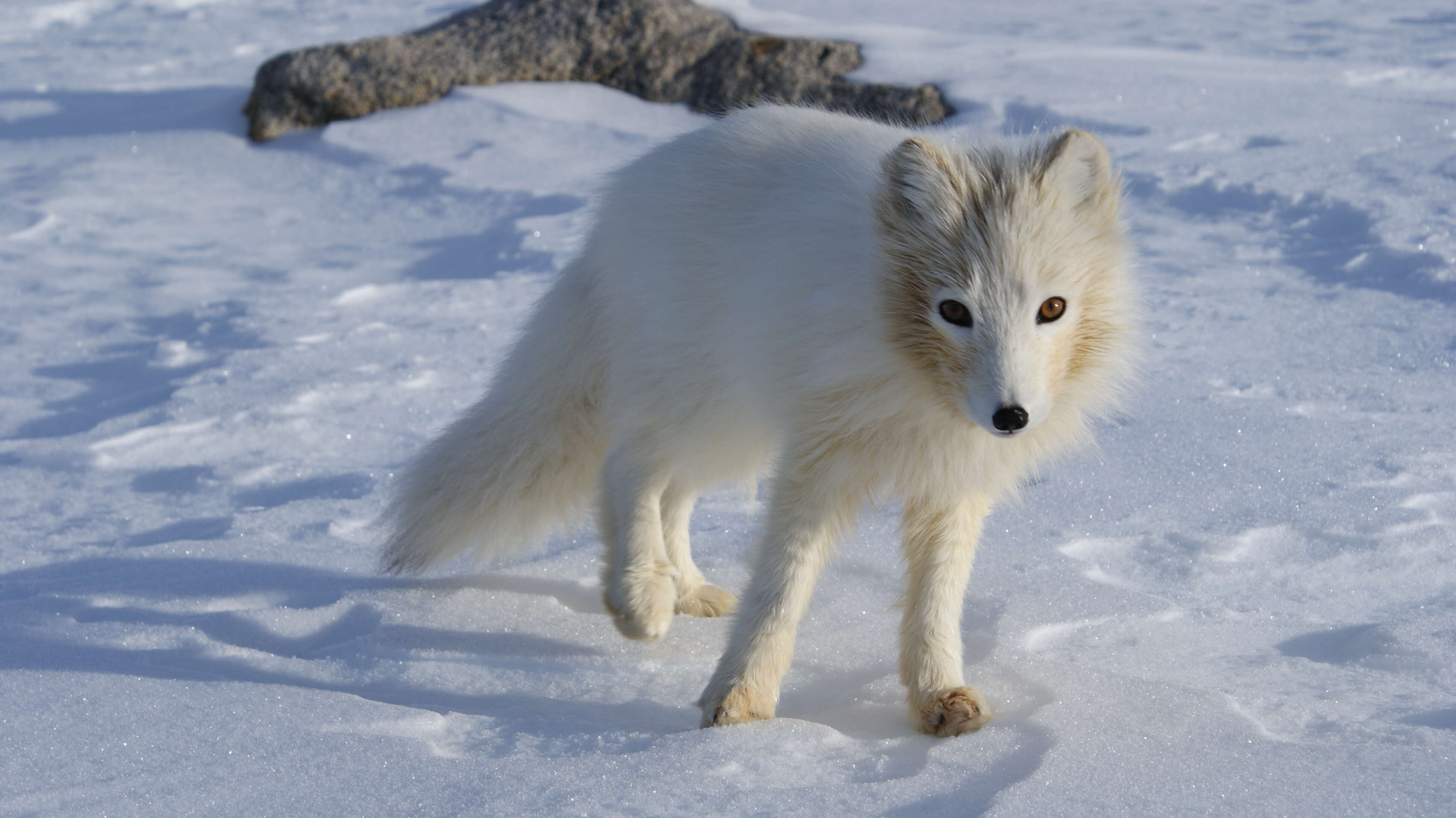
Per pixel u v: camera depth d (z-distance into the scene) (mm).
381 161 12094
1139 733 3064
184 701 3244
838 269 3297
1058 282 3062
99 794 2795
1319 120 11500
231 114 13695
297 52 13219
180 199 11539
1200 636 3848
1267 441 5559
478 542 4543
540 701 3559
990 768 2969
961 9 18609
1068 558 4516
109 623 3975
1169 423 5816
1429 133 10820
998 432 3020
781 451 3529
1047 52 13922
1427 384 6227
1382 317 7234
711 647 4008
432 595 4332
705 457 4109
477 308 8289
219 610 4211
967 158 3148
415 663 3750
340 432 6227
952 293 3045
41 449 6023
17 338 7934
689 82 13320
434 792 2807
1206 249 8742
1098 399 3529
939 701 3334
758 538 3541
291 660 3758
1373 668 3617
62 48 19484
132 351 7656
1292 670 3561
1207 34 16219
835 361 3270
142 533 5062
